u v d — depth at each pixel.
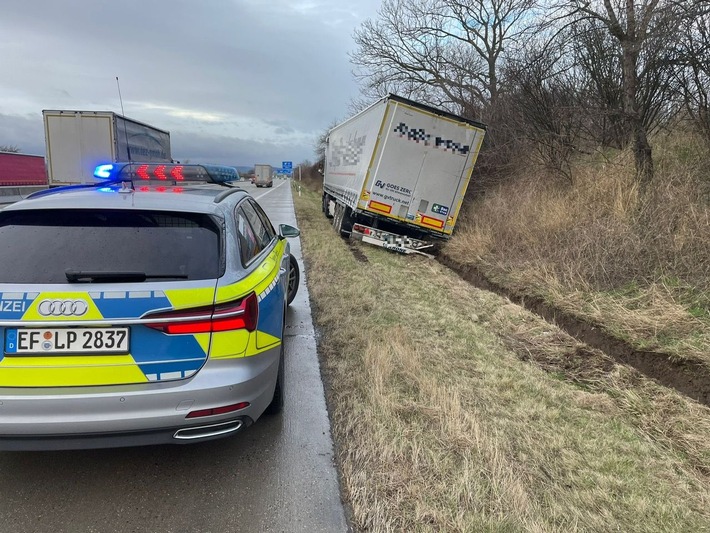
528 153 10.62
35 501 2.43
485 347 4.75
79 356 2.22
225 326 2.41
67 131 14.85
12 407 2.16
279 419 3.31
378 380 3.71
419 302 6.34
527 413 3.39
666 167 7.31
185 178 3.71
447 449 2.91
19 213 2.52
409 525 2.30
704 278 5.02
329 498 2.52
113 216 2.58
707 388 3.74
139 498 2.47
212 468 2.75
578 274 6.11
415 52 18.95
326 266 8.40
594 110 8.41
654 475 2.78
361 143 11.12
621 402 3.67
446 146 9.62
